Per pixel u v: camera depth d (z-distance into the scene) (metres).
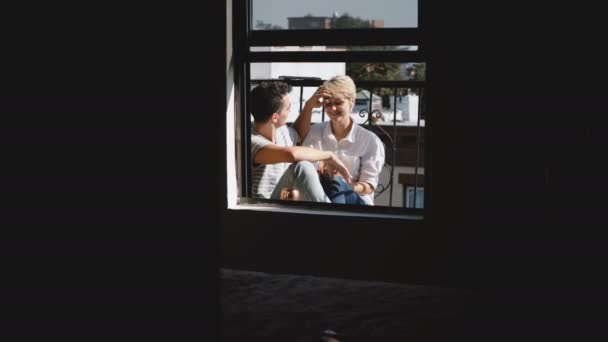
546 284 3.56
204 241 1.78
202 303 1.79
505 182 3.59
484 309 3.33
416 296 3.54
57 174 1.76
